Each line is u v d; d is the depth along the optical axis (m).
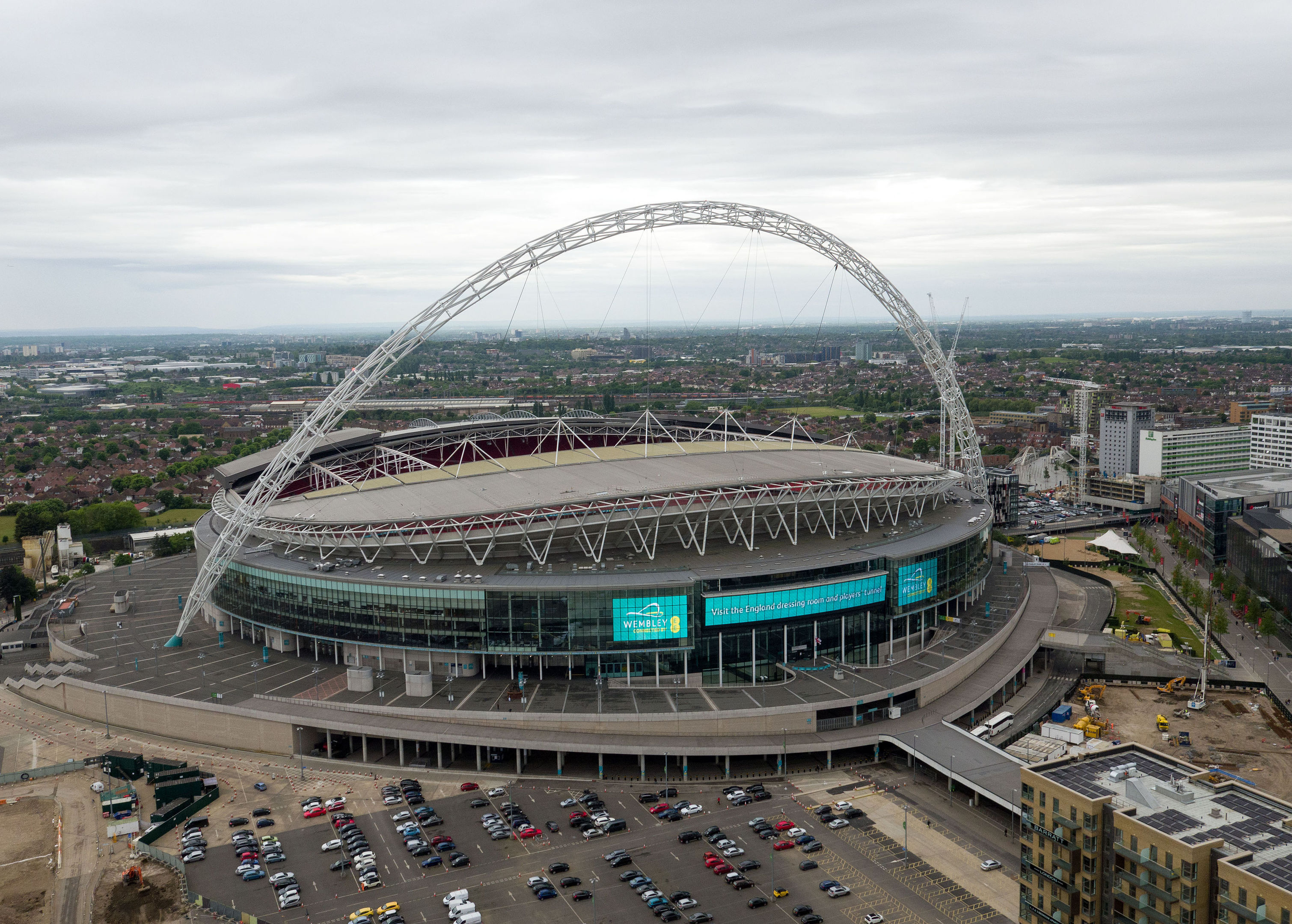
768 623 146.50
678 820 116.00
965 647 159.50
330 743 136.75
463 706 136.00
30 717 154.00
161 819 116.50
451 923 95.56
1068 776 91.44
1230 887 74.88
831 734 132.62
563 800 121.19
